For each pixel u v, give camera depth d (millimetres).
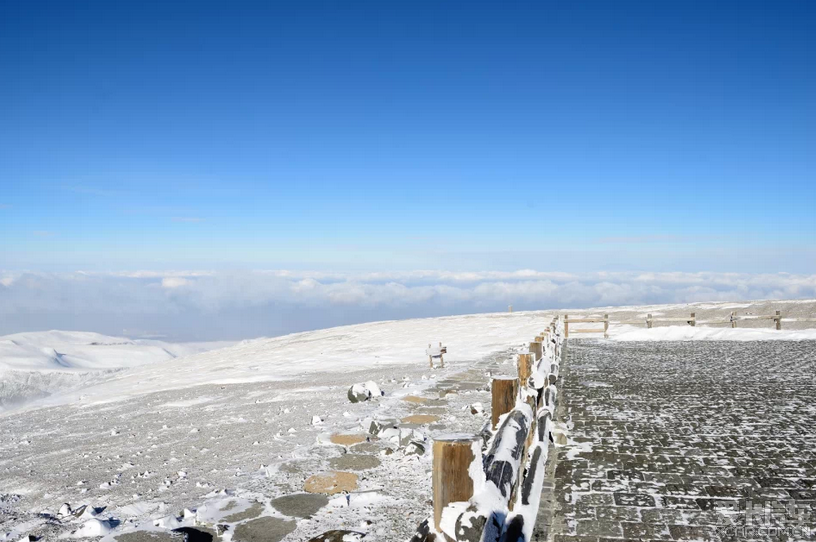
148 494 6523
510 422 3732
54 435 12031
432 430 8656
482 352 24125
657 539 4641
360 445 7887
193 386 20391
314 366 24781
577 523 4977
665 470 6465
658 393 11711
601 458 6965
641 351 20859
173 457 8430
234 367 29719
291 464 6984
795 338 24406
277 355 34875
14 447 10906
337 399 12734
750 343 23219
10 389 68188
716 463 6723
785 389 12039
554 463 6746
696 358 18234
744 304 42031
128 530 4953
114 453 9227
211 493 6152
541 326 36656
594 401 10859
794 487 5840
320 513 5316
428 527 2398
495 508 2385
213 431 10305
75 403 19578
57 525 5633
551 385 7523
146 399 17734
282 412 11578
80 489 7012
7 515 6172
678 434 8172
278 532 4891
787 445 7500
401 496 5766
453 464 2363
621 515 5145
